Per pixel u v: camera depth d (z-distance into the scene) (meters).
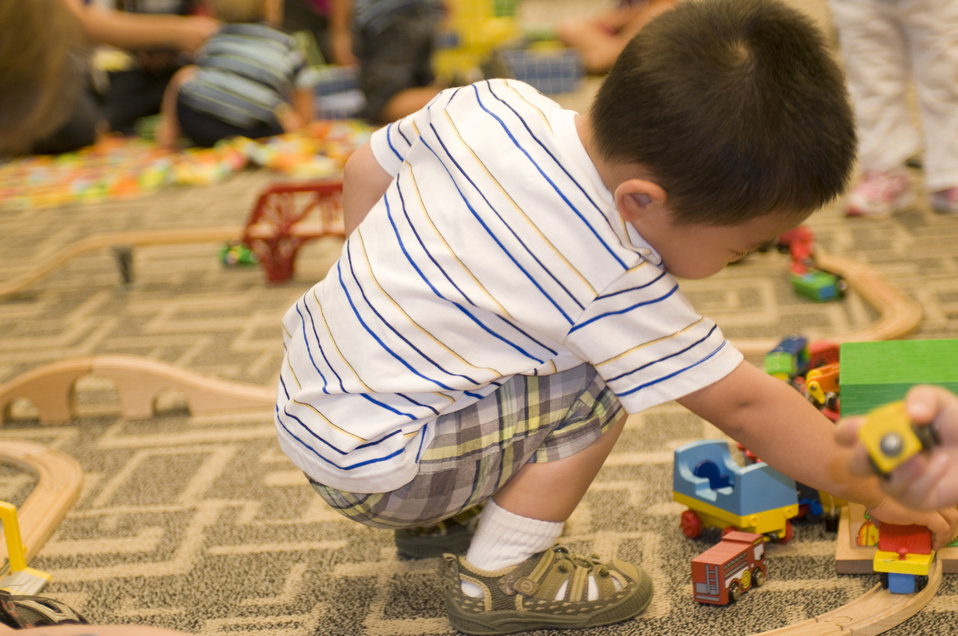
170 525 1.20
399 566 1.08
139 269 2.38
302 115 3.75
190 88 3.54
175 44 3.87
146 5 3.96
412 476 0.86
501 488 0.93
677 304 0.81
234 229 2.37
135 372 1.53
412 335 0.84
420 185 0.88
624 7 4.46
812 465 0.83
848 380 1.02
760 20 0.74
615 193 0.77
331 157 3.36
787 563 1.02
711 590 0.94
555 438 0.90
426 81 3.78
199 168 3.28
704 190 0.73
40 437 1.50
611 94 0.77
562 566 0.94
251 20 3.64
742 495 1.00
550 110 0.85
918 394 0.56
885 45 2.15
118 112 3.97
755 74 0.72
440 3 4.10
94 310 2.10
